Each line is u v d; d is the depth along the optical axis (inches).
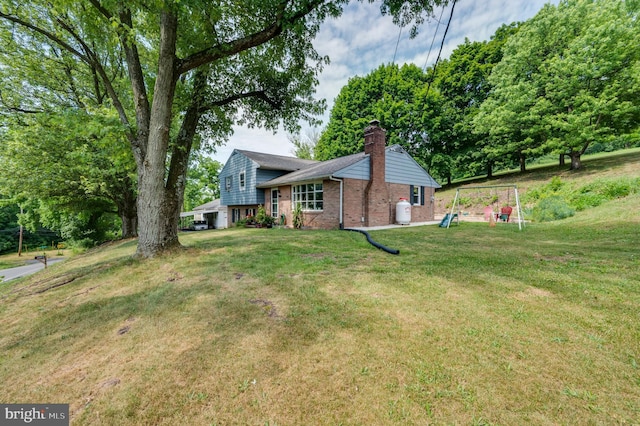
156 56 324.5
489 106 786.2
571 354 81.1
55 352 99.3
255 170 621.6
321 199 474.6
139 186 234.7
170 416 66.3
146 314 124.8
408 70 987.3
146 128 237.9
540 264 170.9
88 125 218.1
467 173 1011.3
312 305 121.3
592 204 424.2
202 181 1328.7
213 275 173.9
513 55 737.6
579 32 637.3
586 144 628.1
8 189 457.7
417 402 66.3
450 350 85.1
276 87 313.3
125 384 78.2
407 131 956.0
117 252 317.1
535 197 587.2
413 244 259.0
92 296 154.5
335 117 1093.1
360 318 107.4
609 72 584.1
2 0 232.2
